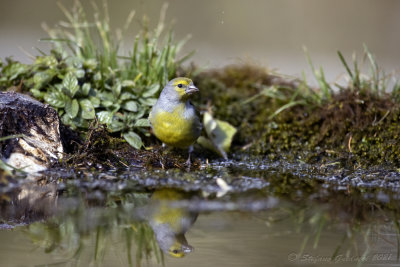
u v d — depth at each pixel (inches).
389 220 336.2
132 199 360.8
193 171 442.3
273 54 939.3
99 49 549.0
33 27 1045.8
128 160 446.6
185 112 444.8
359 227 323.9
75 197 361.7
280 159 496.7
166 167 448.5
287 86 600.7
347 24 1064.2
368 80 540.4
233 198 370.3
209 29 1043.3
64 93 462.9
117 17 968.9
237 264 272.2
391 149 479.8
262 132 535.2
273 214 342.6
